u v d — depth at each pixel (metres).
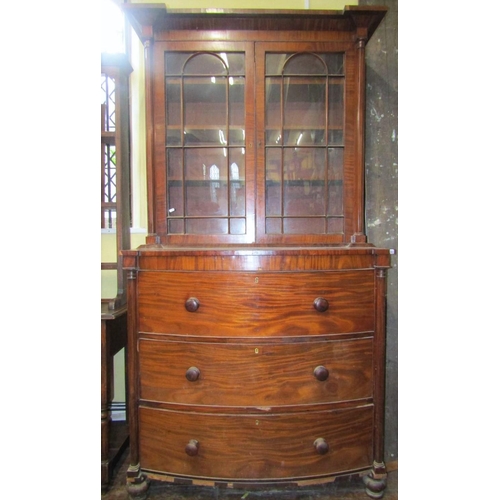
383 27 1.31
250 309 0.92
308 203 1.19
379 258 0.96
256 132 1.13
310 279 0.93
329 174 1.17
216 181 1.19
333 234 1.15
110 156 1.43
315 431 0.93
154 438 0.95
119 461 1.17
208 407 0.93
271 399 0.92
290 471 0.93
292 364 0.93
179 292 0.94
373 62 1.31
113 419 1.41
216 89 1.18
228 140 1.16
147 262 0.95
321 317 0.94
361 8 1.01
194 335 0.93
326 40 1.11
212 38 1.10
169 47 1.11
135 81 1.46
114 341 1.16
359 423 0.96
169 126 1.15
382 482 0.96
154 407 0.95
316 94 1.18
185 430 0.94
